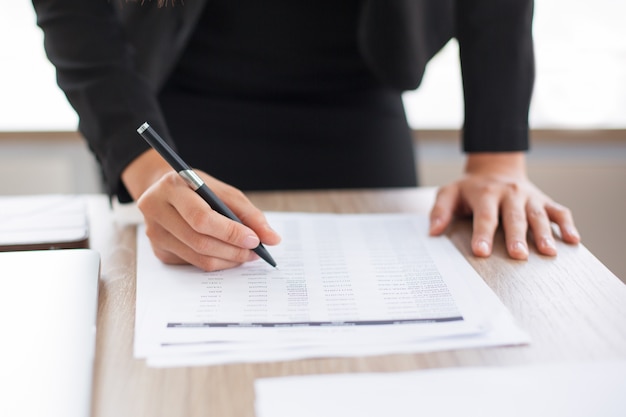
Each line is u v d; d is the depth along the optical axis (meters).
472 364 0.49
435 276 0.64
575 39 1.56
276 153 1.07
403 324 0.55
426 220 0.80
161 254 0.66
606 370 0.48
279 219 0.79
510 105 0.87
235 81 1.05
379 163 1.09
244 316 0.56
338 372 0.48
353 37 1.03
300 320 0.55
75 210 0.81
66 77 0.80
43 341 0.50
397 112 1.11
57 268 0.61
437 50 1.03
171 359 0.50
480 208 0.76
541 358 0.50
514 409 0.43
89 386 0.45
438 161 1.61
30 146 1.58
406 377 0.47
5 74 1.58
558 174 1.58
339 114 1.07
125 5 0.89
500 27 0.86
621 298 0.60
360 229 0.76
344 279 0.63
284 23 1.00
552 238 0.71
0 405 0.43
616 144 1.59
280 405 0.44
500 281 0.63
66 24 0.79
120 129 0.76
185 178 0.63
